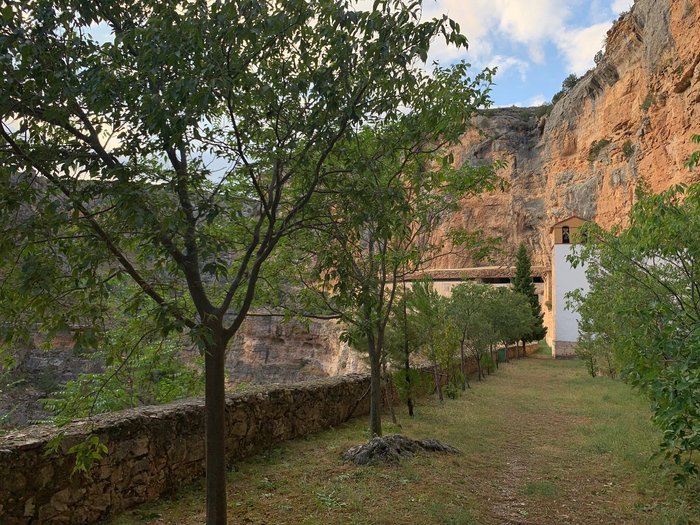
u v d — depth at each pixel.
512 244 62.16
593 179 45.53
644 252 6.49
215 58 3.88
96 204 3.87
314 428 9.38
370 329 6.90
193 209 3.91
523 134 65.62
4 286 3.46
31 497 4.33
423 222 8.79
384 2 3.94
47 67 3.60
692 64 22.45
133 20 4.44
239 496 5.78
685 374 4.48
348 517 5.12
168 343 7.75
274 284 7.56
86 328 3.33
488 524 5.19
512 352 36.16
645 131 29.02
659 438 8.37
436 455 7.75
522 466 7.63
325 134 4.45
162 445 5.77
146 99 3.61
